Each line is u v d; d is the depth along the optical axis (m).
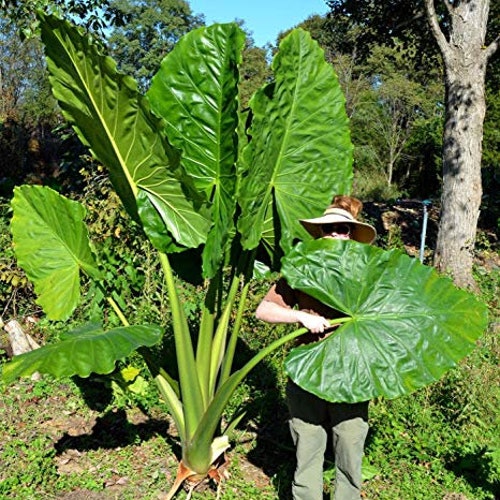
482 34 8.38
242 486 3.50
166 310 5.18
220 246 3.11
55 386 4.44
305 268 2.94
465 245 8.30
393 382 2.79
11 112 15.54
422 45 12.92
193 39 3.04
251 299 5.51
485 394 4.71
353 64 29.94
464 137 8.37
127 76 2.68
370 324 2.88
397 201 14.52
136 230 5.56
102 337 2.75
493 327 6.34
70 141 9.93
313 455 3.03
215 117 3.06
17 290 5.57
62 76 2.85
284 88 3.29
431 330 2.85
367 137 32.91
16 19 7.20
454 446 4.10
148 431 4.02
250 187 3.12
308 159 3.51
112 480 3.47
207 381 3.25
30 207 3.45
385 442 4.05
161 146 2.89
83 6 7.81
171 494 3.24
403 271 2.93
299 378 2.80
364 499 3.53
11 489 3.23
